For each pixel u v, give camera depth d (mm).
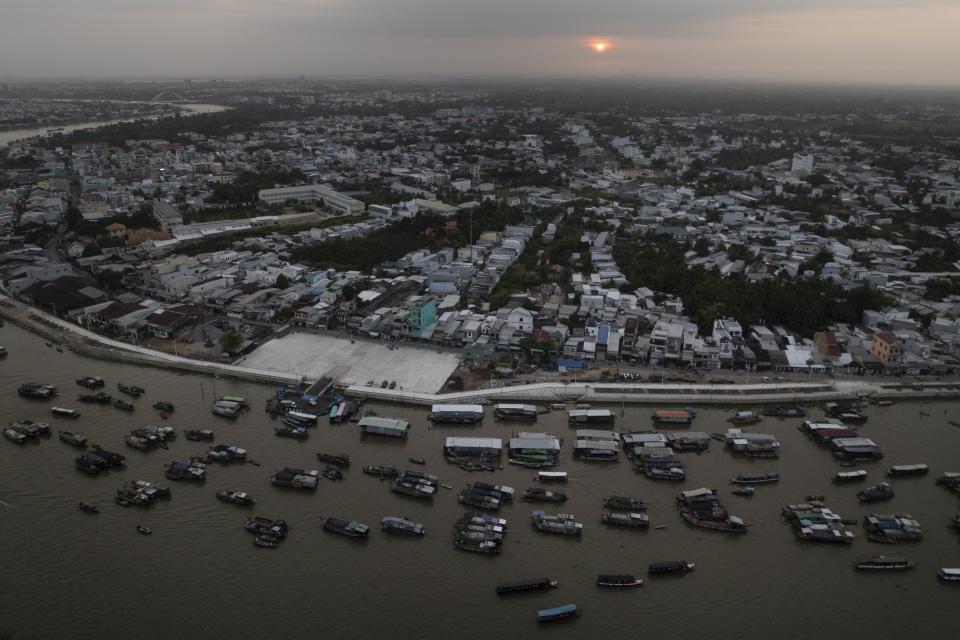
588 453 118000
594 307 181375
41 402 135000
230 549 95250
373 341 165250
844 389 141000
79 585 88375
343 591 88312
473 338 162625
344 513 102938
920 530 100125
